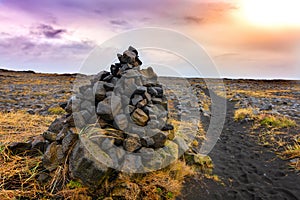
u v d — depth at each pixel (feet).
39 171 15.28
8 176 14.62
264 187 16.55
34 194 13.71
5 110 35.70
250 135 28.76
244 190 16.16
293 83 132.67
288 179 17.42
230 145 25.49
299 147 22.04
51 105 42.14
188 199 14.71
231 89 90.48
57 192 13.74
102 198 13.47
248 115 36.73
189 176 16.97
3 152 16.46
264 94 73.87
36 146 17.02
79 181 13.84
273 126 30.27
